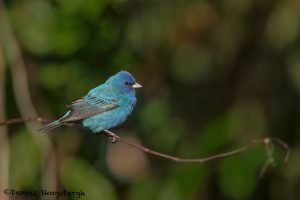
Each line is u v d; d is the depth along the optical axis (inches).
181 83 587.5
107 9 500.1
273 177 560.7
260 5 584.1
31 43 490.0
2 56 465.1
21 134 483.2
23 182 478.6
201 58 605.6
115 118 454.9
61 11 483.2
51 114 500.4
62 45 488.7
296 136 576.4
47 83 501.4
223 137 489.1
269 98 585.6
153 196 525.0
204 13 562.9
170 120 575.8
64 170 471.5
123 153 565.3
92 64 507.5
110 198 471.5
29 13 492.4
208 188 532.1
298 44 584.7
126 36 533.0
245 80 590.2
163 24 557.0
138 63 554.3
